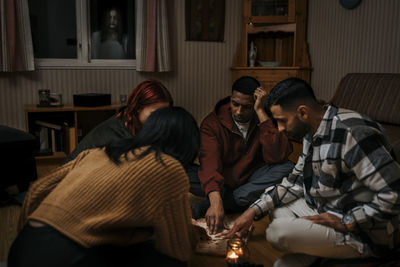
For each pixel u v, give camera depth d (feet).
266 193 6.27
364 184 4.87
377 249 5.03
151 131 4.30
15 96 14.07
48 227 3.80
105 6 15.12
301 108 5.10
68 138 13.43
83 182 3.96
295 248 5.13
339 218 5.13
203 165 7.75
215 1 16.01
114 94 15.43
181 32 15.83
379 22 13.23
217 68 16.58
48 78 14.48
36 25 14.46
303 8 15.35
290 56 16.57
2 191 9.38
